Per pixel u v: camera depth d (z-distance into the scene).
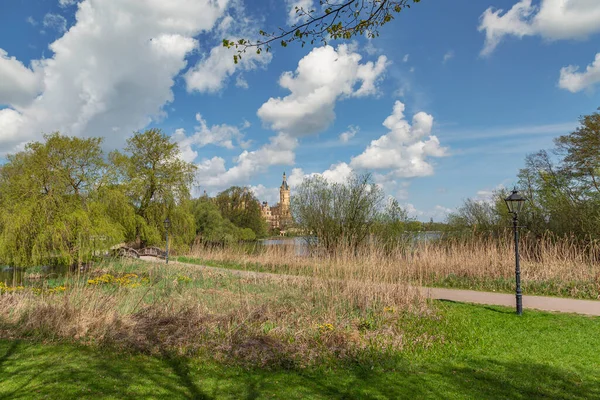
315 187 26.09
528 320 9.50
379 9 4.72
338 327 8.22
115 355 6.62
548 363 6.50
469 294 13.53
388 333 8.02
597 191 22.64
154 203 31.81
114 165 22.89
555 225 23.97
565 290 13.40
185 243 31.62
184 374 5.87
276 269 19.48
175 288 12.63
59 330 7.65
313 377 5.87
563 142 26.59
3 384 5.32
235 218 58.94
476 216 30.45
